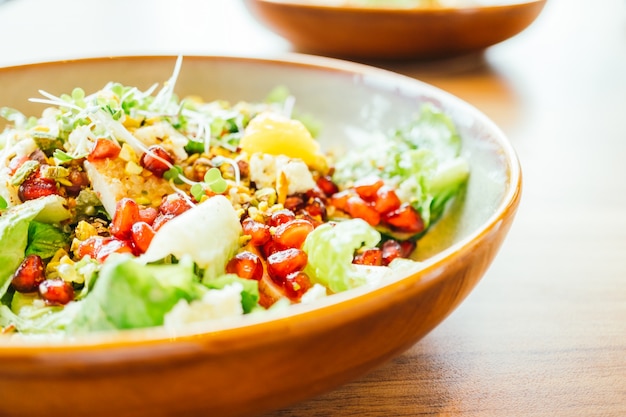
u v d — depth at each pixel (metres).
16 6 0.70
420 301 0.26
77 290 0.30
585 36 0.75
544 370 0.31
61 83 0.40
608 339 0.32
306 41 0.56
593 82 0.59
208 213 0.31
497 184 0.34
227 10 0.74
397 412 0.29
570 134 0.48
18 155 0.34
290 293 0.31
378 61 0.58
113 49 0.57
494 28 0.55
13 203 0.33
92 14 0.69
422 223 0.36
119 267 0.26
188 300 0.27
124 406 0.24
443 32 0.53
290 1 0.55
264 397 0.25
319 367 0.25
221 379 0.24
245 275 0.30
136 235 0.31
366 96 0.41
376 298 0.25
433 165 0.37
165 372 0.24
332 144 0.42
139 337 0.24
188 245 0.30
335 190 0.38
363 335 0.26
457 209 0.37
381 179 0.38
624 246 0.38
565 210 0.40
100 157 0.33
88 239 0.31
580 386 0.31
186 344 0.24
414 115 0.40
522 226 0.39
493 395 0.30
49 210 0.32
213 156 0.36
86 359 0.23
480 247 0.28
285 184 0.35
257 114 0.40
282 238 0.33
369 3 0.63
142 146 0.34
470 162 0.37
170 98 0.38
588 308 0.34
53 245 0.32
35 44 0.57
